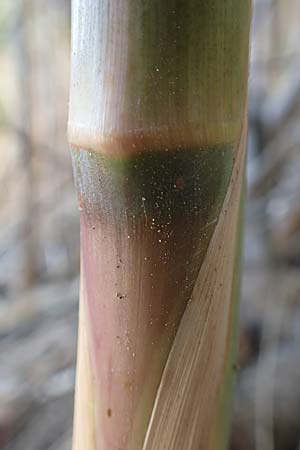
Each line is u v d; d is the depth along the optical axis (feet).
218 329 0.51
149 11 0.43
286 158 1.53
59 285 1.54
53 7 1.74
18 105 1.76
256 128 1.57
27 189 1.64
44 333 1.43
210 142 0.45
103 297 0.49
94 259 0.48
